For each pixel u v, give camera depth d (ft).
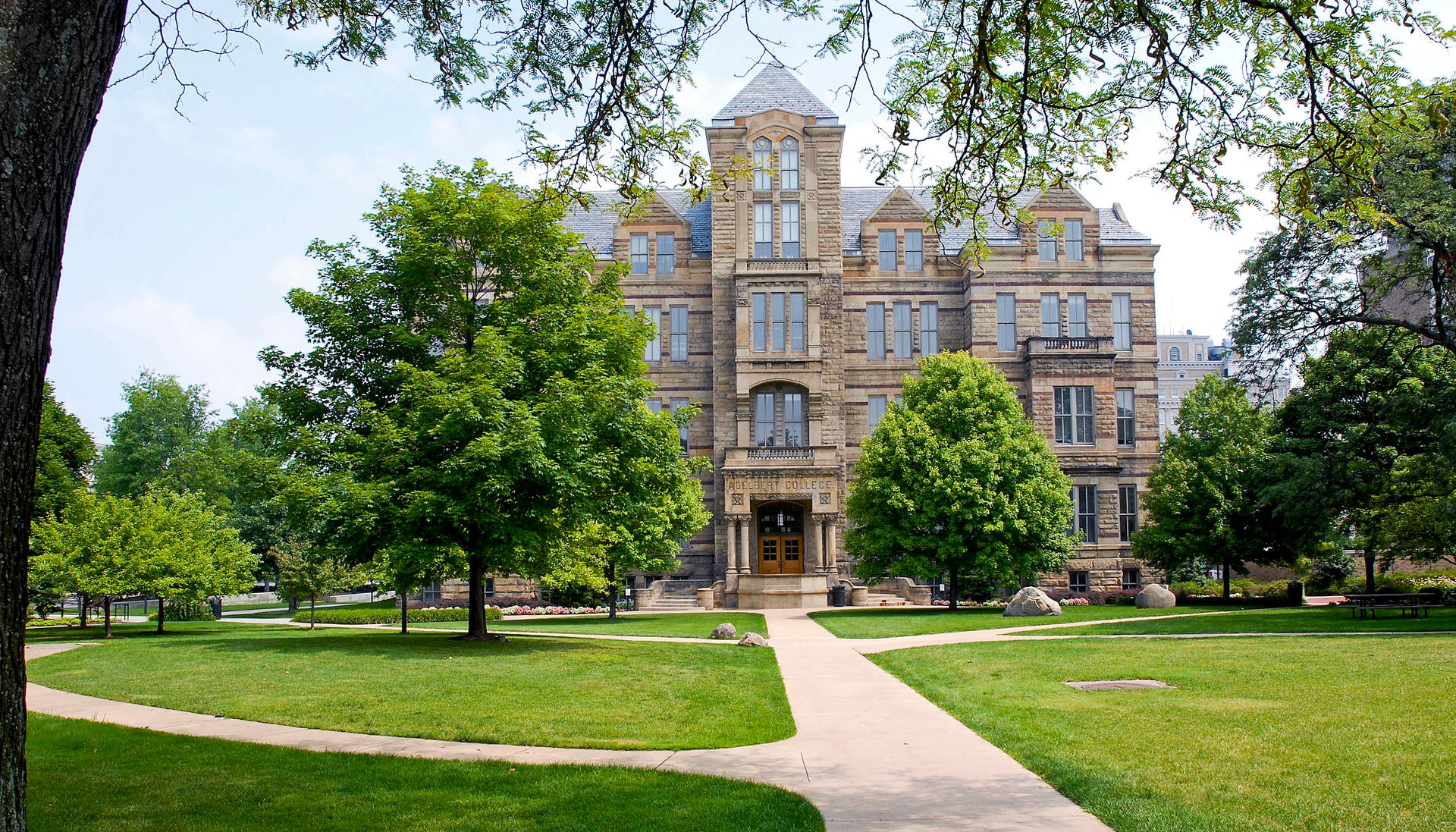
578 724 49.14
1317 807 30.58
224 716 52.47
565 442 82.74
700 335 189.88
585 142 42.65
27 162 17.97
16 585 18.12
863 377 189.16
